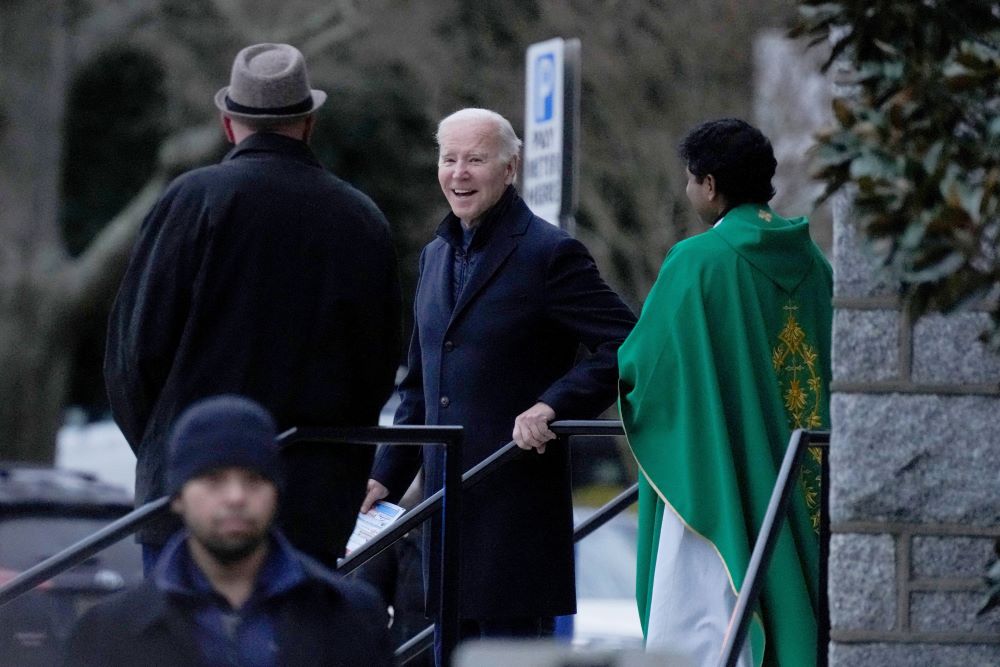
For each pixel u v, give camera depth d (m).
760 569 15.98
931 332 15.41
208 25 65.12
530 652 10.30
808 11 13.60
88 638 11.81
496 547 18.84
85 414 89.94
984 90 13.04
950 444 15.40
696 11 54.19
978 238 12.62
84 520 34.78
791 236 17.89
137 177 82.88
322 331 16.75
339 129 73.06
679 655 10.28
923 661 15.38
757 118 51.72
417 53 60.06
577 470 67.31
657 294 17.58
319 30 64.50
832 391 15.52
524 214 19.30
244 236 16.50
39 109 64.69
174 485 12.07
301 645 11.96
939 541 15.41
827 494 16.73
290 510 16.61
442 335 19.25
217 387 16.39
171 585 11.93
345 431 16.83
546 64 25.03
